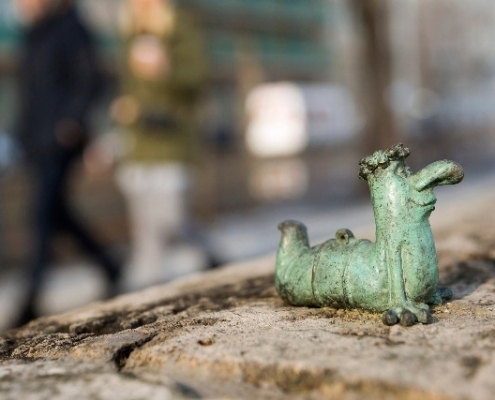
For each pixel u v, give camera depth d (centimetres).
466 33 2625
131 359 284
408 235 300
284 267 346
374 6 911
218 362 261
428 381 229
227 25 1411
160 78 529
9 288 648
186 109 542
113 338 307
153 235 555
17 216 713
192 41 536
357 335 280
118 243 767
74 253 707
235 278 407
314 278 324
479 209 536
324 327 296
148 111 532
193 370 263
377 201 306
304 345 271
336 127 1283
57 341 319
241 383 250
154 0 527
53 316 375
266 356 260
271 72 1532
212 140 1134
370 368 241
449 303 328
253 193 935
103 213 766
